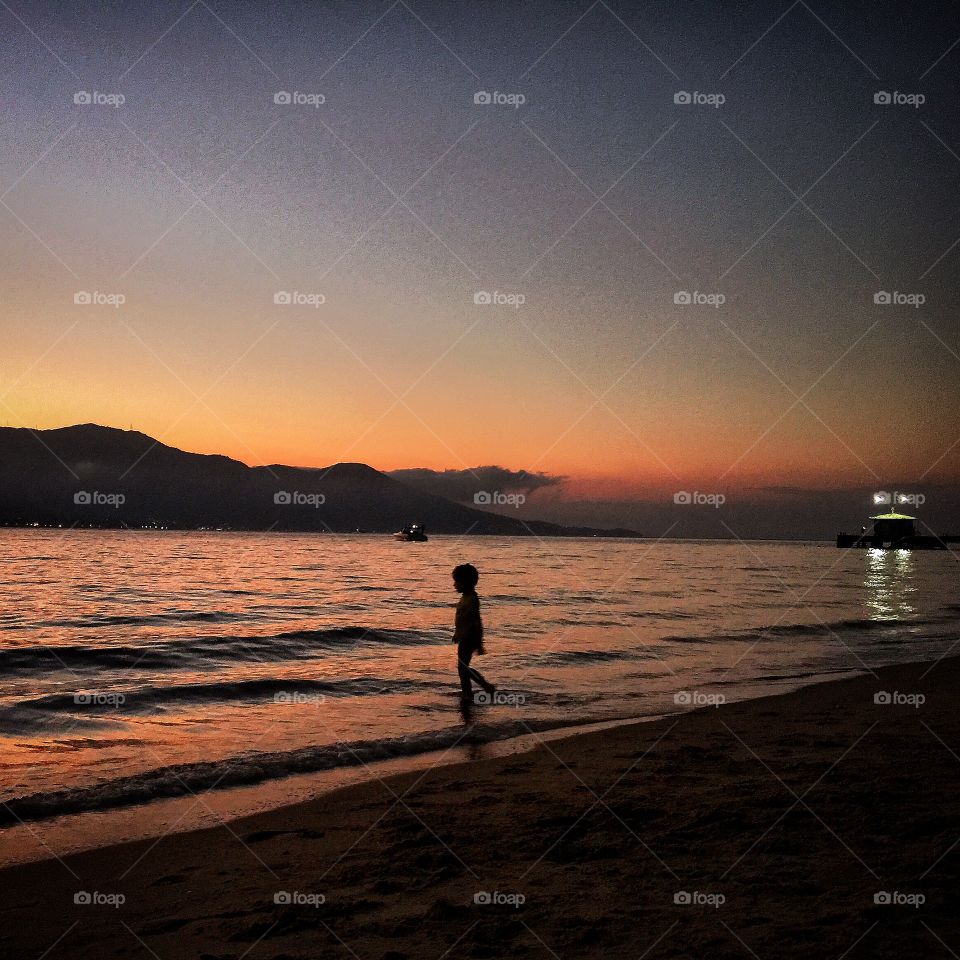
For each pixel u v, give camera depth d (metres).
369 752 8.29
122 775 7.22
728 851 4.92
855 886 4.29
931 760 7.60
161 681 12.52
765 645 18.45
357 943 3.71
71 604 26.28
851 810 5.77
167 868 4.96
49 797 6.47
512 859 4.88
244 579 42.44
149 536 184.75
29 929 4.04
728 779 6.89
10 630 19.03
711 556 115.00
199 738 8.83
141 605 26.31
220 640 17.00
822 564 85.62
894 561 99.44
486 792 6.66
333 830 5.70
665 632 20.58
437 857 4.95
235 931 3.92
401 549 123.44
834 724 9.69
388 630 19.06
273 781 7.20
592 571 59.97
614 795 6.39
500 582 43.72
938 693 12.23
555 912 4.00
